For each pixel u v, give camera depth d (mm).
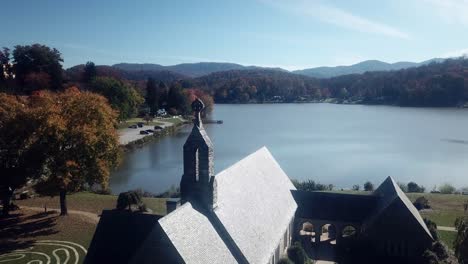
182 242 29250
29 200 74688
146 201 74562
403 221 52594
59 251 52625
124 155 133875
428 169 116562
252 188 46875
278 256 46219
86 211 68500
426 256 49969
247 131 197875
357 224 58062
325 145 157125
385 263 52031
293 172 113375
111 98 174625
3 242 55312
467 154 136375
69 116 62875
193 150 35688
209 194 35656
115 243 36812
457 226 43688
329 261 52844
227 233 35281
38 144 59375
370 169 116875
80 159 61188
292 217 55094
